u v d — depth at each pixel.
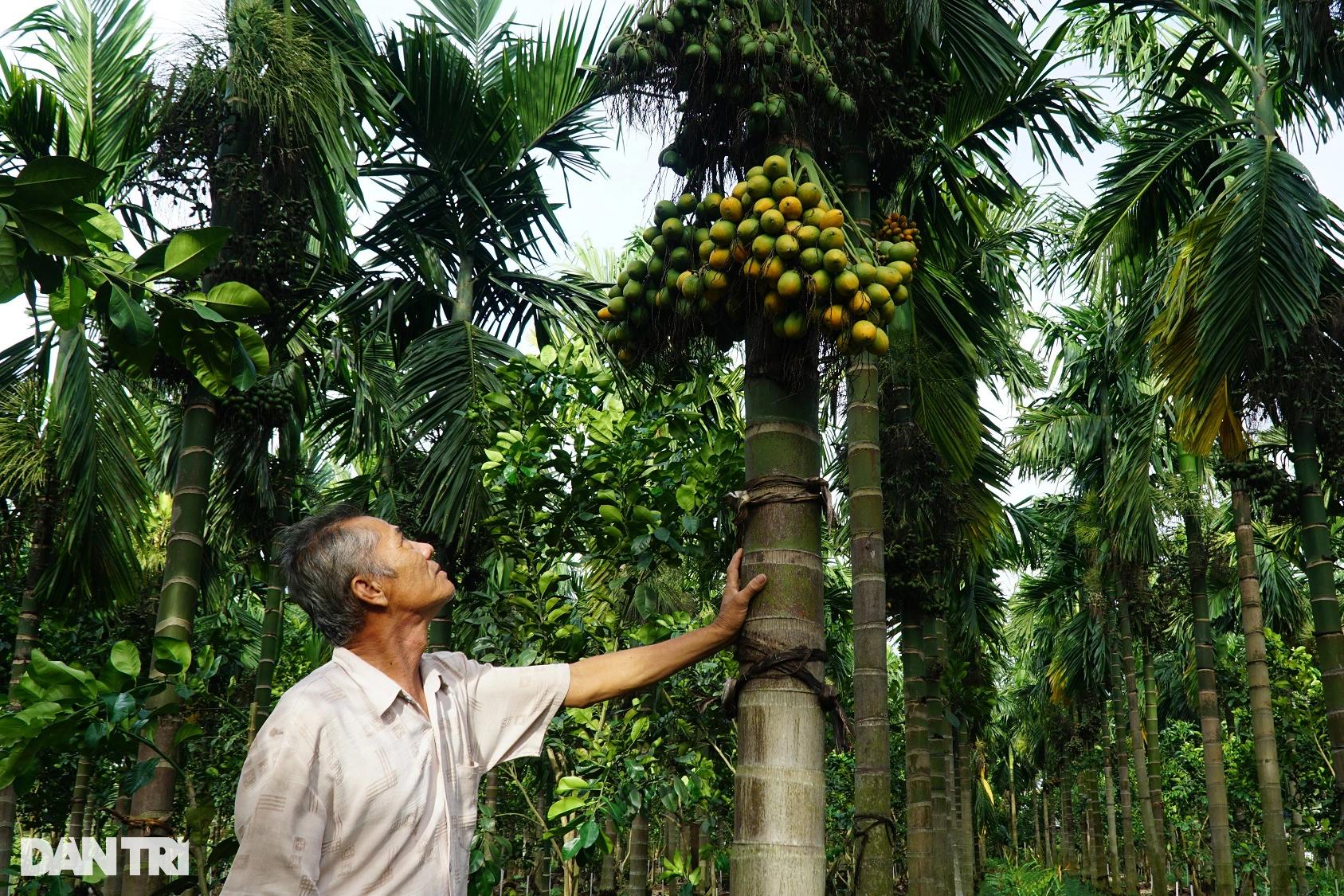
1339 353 7.20
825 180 2.81
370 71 6.84
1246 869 17.53
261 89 5.54
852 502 6.01
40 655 2.83
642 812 4.93
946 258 7.61
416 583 1.91
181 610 5.11
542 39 7.55
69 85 6.59
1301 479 7.32
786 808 2.31
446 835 1.77
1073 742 22.62
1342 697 7.01
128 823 3.24
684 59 2.85
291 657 13.48
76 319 2.83
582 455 4.57
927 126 5.29
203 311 2.89
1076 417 14.13
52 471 7.18
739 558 2.50
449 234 7.74
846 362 2.79
